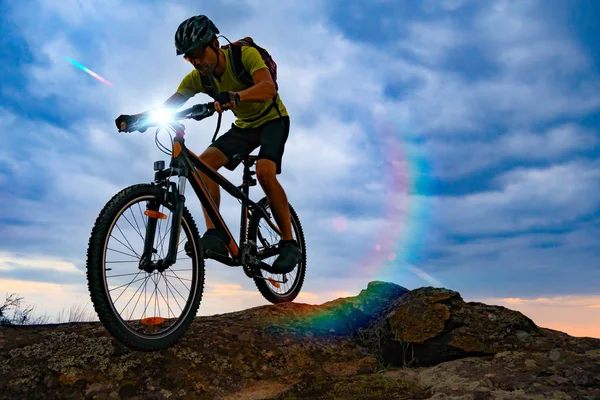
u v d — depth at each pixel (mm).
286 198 3527
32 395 2414
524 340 2889
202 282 2863
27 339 2764
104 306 2289
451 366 2660
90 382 2471
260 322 3299
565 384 2229
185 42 2945
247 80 3170
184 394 2500
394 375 2748
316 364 3049
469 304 3336
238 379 2701
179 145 2775
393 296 3787
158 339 2557
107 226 2346
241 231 3492
